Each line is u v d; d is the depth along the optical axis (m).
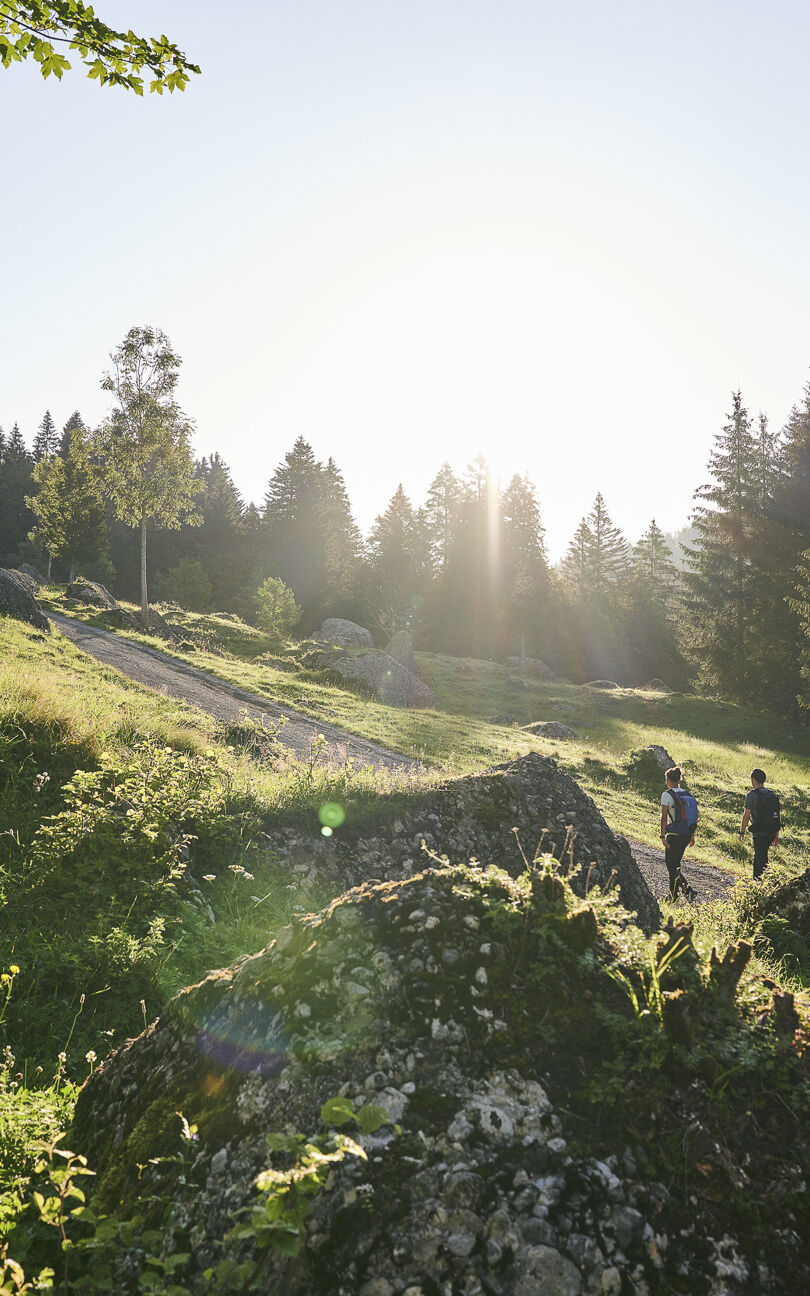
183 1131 2.52
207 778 8.89
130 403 37.62
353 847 8.51
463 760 22.36
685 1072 2.53
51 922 5.91
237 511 107.00
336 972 2.84
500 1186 2.18
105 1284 2.20
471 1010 2.66
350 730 23.75
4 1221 2.54
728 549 57.56
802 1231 2.22
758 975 3.08
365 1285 1.99
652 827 18.64
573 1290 2.00
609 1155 2.30
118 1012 5.12
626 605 77.50
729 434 57.84
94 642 28.75
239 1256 2.12
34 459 113.94
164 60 5.36
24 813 7.44
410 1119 2.34
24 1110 3.30
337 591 77.81
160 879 6.81
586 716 42.09
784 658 50.12
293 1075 2.56
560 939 2.89
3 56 5.28
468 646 74.12
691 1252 2.13
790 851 18.81
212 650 36.69
